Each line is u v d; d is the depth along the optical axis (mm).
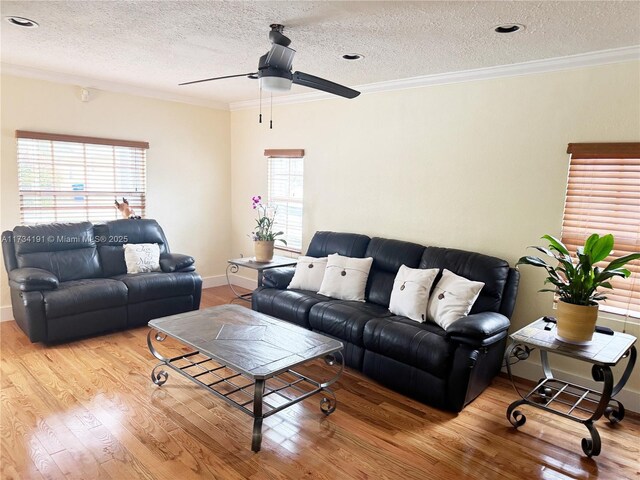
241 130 5707
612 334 2662
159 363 3391
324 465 2244
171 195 5359
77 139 4441
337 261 3986
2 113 3992
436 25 2510
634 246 2904
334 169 4605
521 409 2900
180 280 4391
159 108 5102
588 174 3033
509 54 3010
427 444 2463
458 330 2736
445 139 3723
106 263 4398
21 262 3906
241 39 2945
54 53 3436
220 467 2197
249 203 5719
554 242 2578
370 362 3182
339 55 3178
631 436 2629
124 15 2549
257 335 2838
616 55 2816
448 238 3781
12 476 2080
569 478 2219
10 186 4117
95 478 2088
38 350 3549
